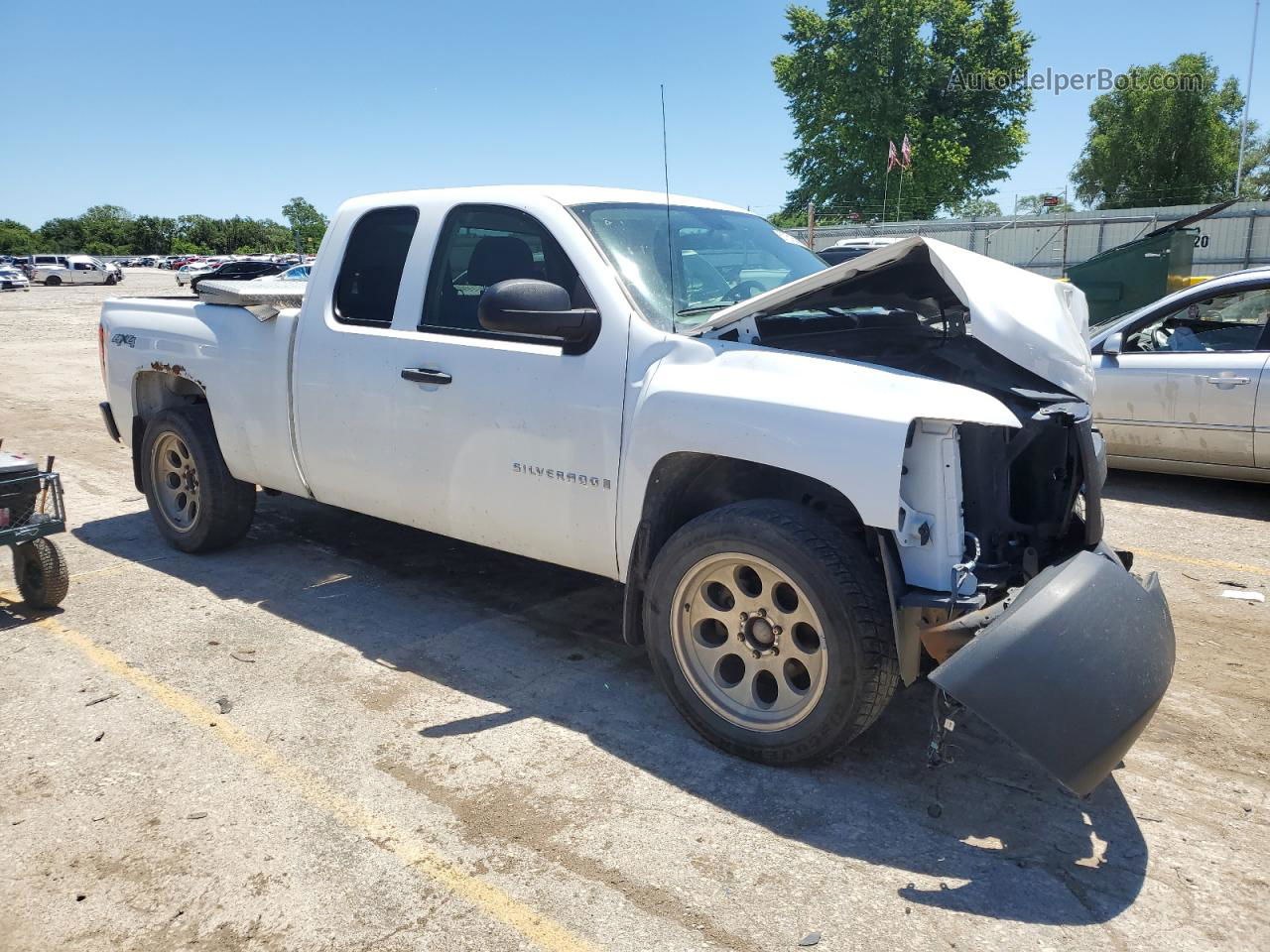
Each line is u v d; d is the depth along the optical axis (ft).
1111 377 24.20
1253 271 23.20
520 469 12.73
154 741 11.51
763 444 10.27
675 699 11.57
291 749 11.35
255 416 16.28
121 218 443.32
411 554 18.62
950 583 9.92
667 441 11.05
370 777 10.76
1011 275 11.61
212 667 13.53
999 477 10.65
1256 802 10.42
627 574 12.07
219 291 16.76
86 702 12.48
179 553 18.67
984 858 9.39
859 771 10.96
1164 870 9.23
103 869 9.19
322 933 8.36
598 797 10.39
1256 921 8.52
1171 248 46.60
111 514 21.85
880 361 11.67
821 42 142.82
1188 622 15.61
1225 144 161.38
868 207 141.18
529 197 13.12
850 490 9.77
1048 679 8.70
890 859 9.37
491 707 12.44
